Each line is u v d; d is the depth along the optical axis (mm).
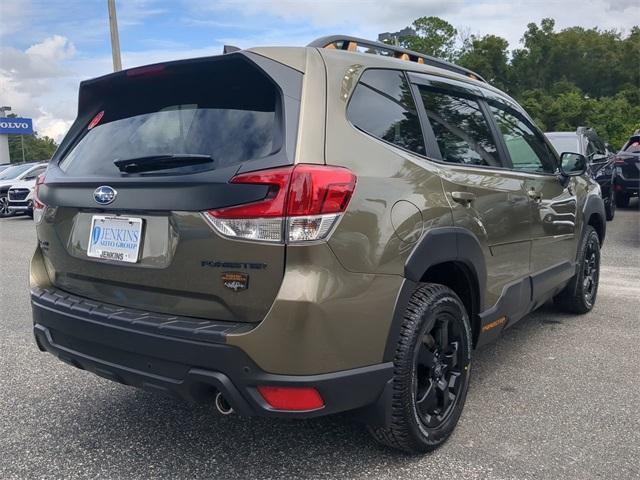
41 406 3496
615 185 12508
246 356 2232
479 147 3438
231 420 3277
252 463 2812
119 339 2520
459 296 3236
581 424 3158
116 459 2873
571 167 4398
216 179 2318
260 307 2252
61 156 3188
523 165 3947
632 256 8141
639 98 50094
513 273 3617
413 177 2709
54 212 2979
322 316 2234
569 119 43125
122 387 3777
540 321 5121
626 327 4930
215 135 2496
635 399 3477
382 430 2688
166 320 2445
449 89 3369
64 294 2961
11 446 3012
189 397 2426
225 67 2572
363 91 2693
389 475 2678
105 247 2707
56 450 2967
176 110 2725
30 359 4324
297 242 2201
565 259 4590
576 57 59188
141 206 2512
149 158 2539
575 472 2676
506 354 4297
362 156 2488
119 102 3025
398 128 2816
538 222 3930
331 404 2326
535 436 3025
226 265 2297
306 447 2951
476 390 3637
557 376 3855
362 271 2367
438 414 2908
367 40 3158
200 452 2928
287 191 2211
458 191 2980
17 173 19125
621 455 2826
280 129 2342
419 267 2615
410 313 2631
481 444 2947
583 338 4645
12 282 7254
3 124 40906
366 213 2391
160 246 2498
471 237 3016
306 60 2527
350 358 2365
